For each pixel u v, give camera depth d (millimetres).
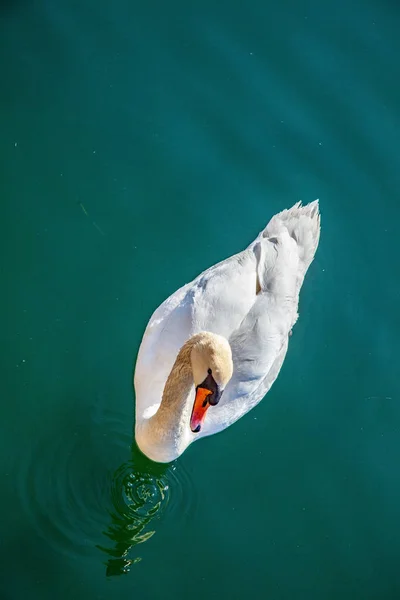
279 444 10680
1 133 12016
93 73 12750
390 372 11383
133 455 10250
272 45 13508
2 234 11383
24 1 13031
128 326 11156
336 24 13875
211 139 12633
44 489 9797
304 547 9812
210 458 10461
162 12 13508
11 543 9305
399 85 13461
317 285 12008
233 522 9914
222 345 8625
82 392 10602
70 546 9414
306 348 11508
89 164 12109
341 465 10562
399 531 10109
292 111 13008
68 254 11461
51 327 10953
